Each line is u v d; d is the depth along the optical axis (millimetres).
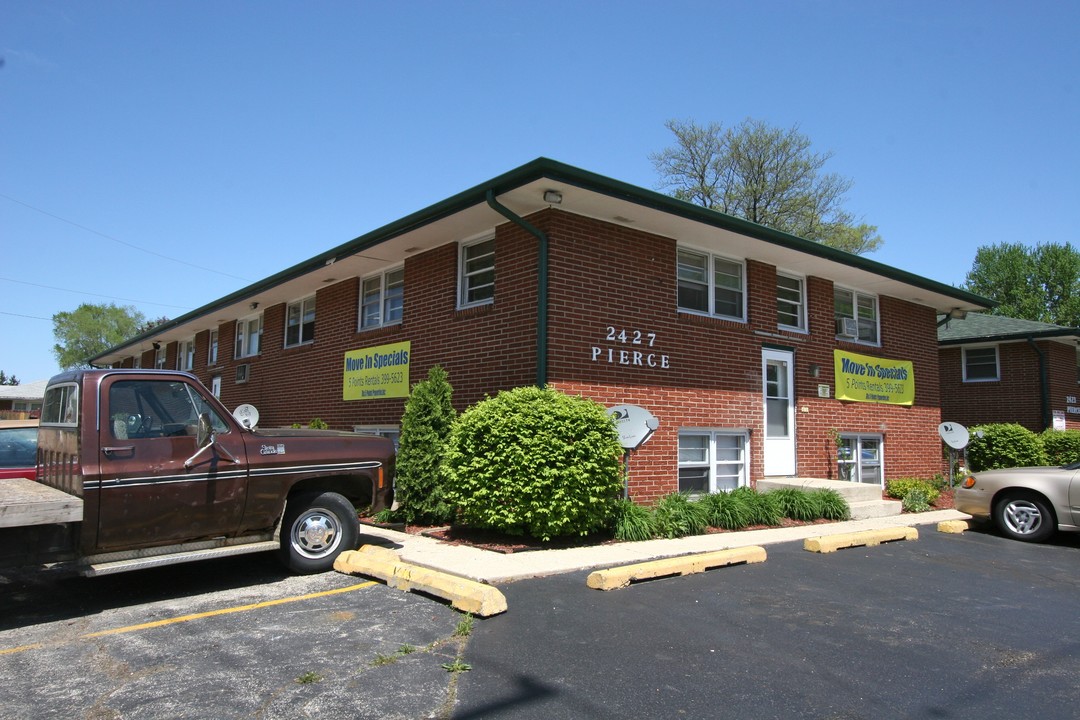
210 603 6086
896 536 9734
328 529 7277
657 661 4754
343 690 4219
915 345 16219
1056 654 5086
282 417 16531
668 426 11188
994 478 10586
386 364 13125
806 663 4781
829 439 13781
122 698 4098
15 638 5180
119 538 6008
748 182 37812
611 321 10586
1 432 8438
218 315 19141
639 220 10695
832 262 13047
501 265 10766
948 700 4215
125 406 6184
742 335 12469
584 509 8273
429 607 5930
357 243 12516
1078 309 43531
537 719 3863
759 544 8844
